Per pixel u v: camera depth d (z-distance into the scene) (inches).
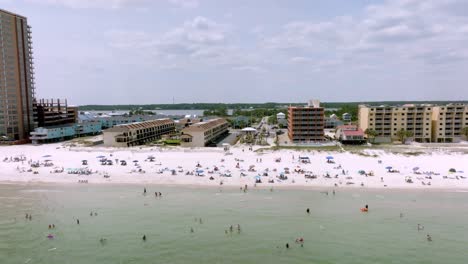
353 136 6756.9
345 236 2593.5
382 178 4037.9
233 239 2561.5
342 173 4271.7
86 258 2293.3
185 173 4399.6
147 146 6589.6
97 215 3051.2
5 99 7362.2
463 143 6673.2
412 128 7116.1
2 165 4968.0
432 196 3469.5
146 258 2288.4
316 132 7047.2
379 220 2881.4
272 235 2620.6
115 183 4055.1
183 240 2549.2
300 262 2226.9
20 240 2566.4
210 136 7194.9
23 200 3484.3
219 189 3782.0
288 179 4079.7
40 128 7578.7
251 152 5689.0
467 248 2399.1
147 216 3016.7
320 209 3144.7
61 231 2721.5
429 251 2361.0
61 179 4237.2
